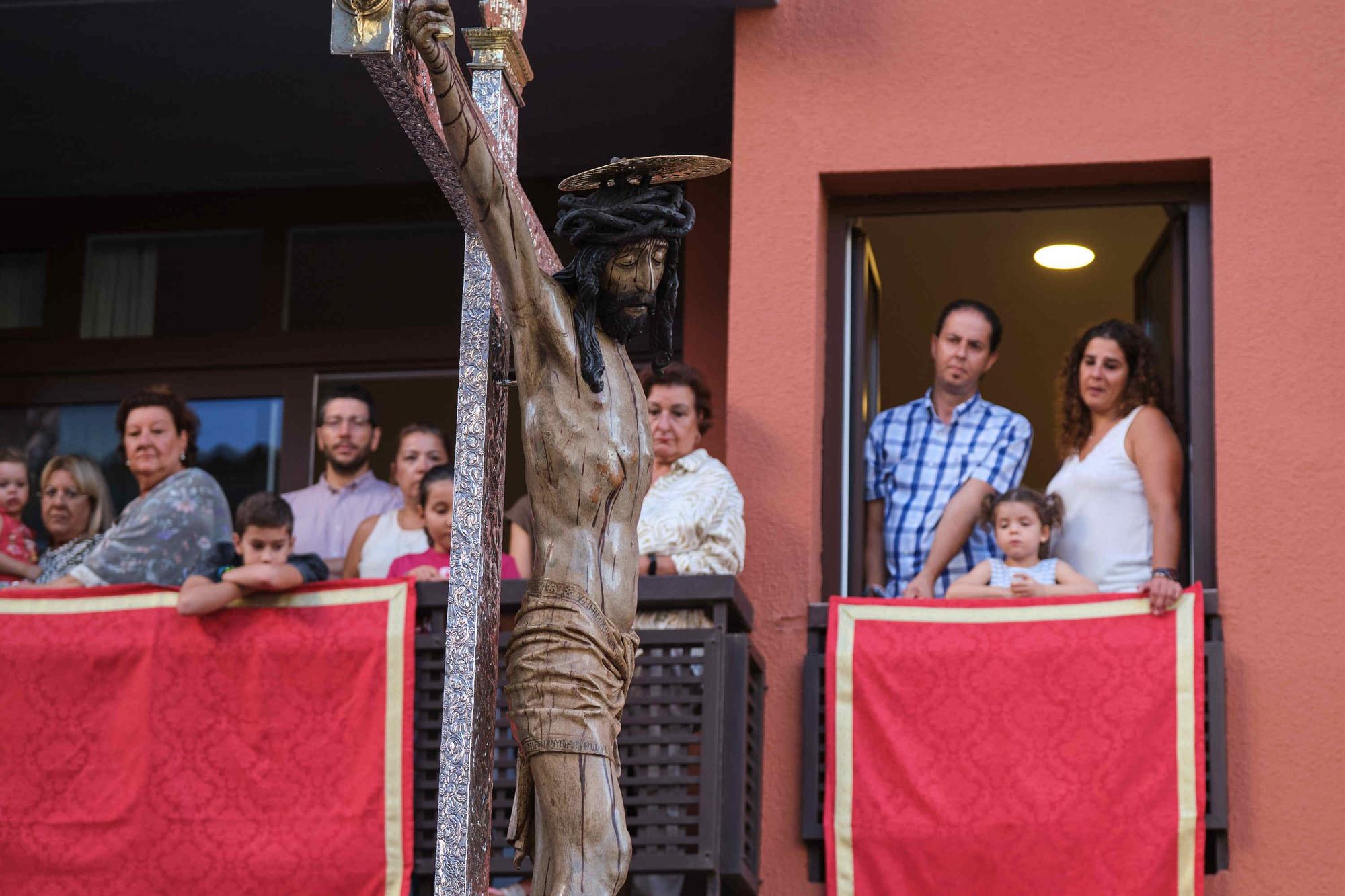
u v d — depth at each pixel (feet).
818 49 30.35
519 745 15.79
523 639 15.49
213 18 31.27
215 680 25.90
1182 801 25.22
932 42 30.14
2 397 36.83
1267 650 26.73
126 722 25.86
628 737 25.46
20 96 33.96
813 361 29.14
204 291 36.94
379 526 31.24
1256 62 29.30
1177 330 29.25
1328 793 26.12
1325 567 26.96
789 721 27.53
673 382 27.76
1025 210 30.25
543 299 15.57
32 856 25.52
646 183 16.42
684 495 27.02
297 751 25.57
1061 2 30.01
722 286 34.71
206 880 25.27
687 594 25.76
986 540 28.91
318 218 36.83
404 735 25.43
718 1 30.25
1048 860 25.31
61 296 37.14
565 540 15.66
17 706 26.02
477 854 15.66
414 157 35.83
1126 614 26.07
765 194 29.91
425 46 14.14
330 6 30.63
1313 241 28.40
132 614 26.21
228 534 30.63
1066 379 28.96
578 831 15.15
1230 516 27.37
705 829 24.81
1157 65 29.50
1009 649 26.14
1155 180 29.76
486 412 16.16
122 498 36.27
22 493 32.99
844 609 26.76
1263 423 27.73
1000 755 25.76
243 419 36.29
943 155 29.71
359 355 36.09
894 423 29.71
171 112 34.45
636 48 31.78
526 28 31.30
